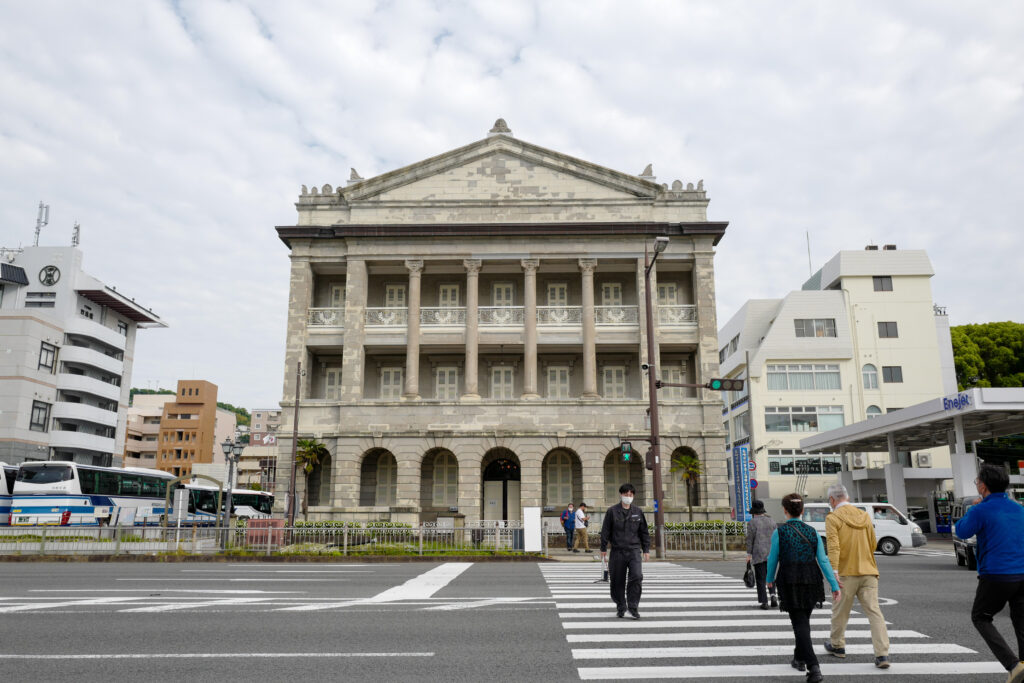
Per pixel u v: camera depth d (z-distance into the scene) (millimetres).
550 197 35562
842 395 50031
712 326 34312
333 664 7156
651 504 32594
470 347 34125
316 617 9953
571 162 35812
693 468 32406
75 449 56469
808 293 51625
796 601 6707
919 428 34906
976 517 6629
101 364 58875
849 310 51219
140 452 104062
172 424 98812
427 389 36375
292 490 31359
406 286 37406
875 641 7207
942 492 43656
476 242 34969
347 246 34969
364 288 34719
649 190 35688
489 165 35969
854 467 49750
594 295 37031
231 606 11000
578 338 34812
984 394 27469
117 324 63719
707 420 33344
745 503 29422
